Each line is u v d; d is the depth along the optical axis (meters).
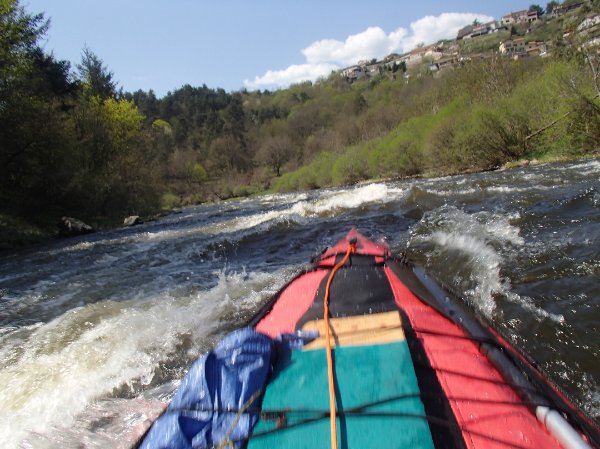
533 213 7.29
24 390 3.75
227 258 8.09
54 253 11.65
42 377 3.94
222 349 2.04
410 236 7.32
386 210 10.09
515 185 10.59
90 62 37.97
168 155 68.56
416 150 22.56
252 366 1.98
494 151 17.50
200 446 1.74
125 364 4.02
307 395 1.85
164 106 107.31
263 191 47.31
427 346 2.24
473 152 18.11
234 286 6.10
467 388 1.94
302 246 8.16
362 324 2.38
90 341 4.63
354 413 1.71
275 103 106.56
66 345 4.62
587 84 15.12
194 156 73.06
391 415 1.67
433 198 10.34
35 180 18.61
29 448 2.94
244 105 117.19
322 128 66.12
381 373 1.91
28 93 18.56
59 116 20.52
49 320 5.63
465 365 2.12
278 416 1.77
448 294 3.37
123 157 27.64
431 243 6.60
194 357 4.06
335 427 1.65
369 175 28.31
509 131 16.92
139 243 11.59
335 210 11.15
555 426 1.72
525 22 127.88
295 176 39.25
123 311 5.54
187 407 1.87
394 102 45.28
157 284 6.80
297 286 3.75
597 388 2.96
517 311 4.05
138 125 33.06
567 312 3.90
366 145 29.89
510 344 2.54
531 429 1.73
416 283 3.48
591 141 14.79
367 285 3.32
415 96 37.97
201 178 64.50
